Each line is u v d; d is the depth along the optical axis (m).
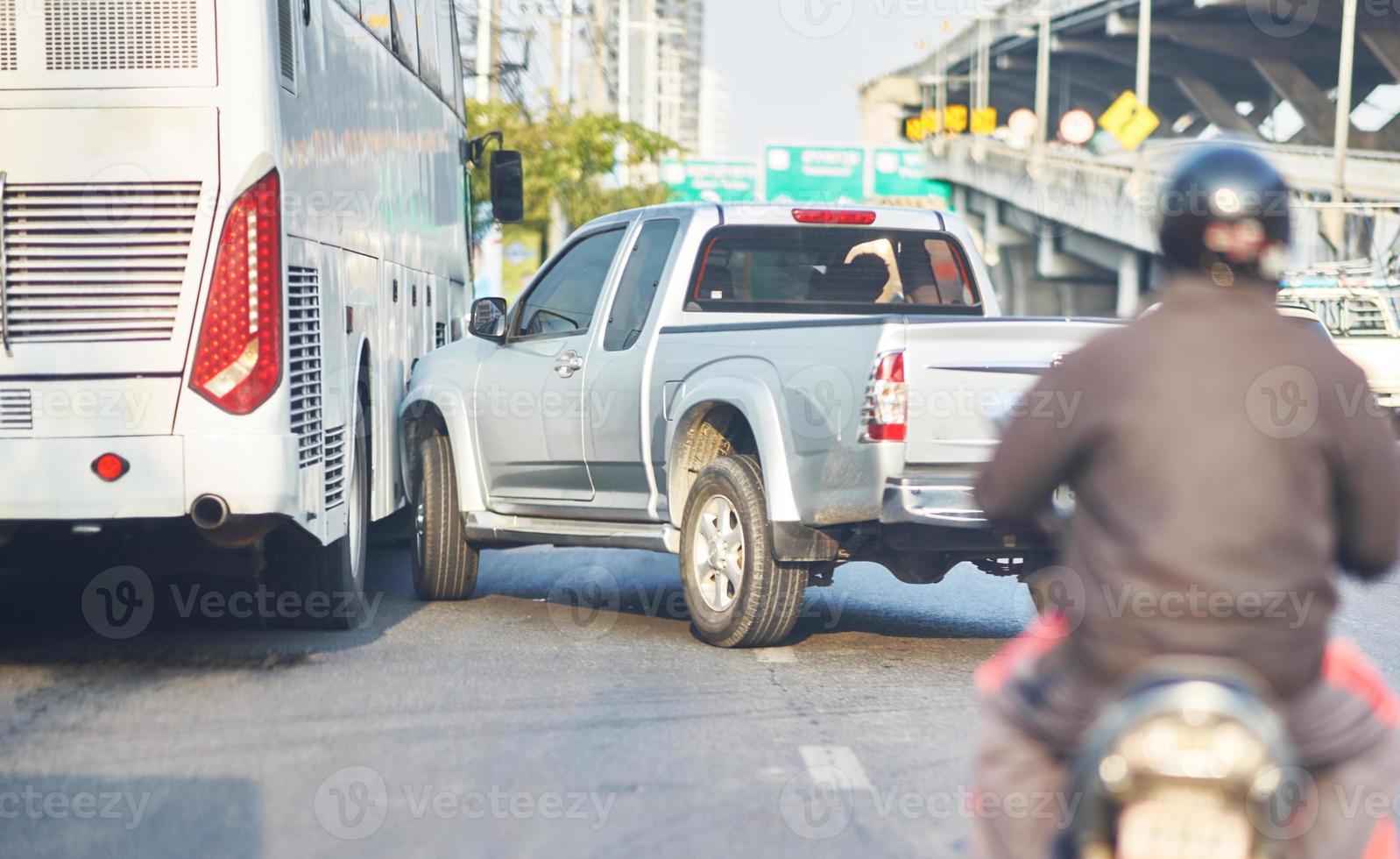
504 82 43.25
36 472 9.59
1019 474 3.99
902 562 10.47
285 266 9.98
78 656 10.54
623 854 6.34
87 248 9.73
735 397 10.53
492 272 48.69
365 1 13.66
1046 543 9.88
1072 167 77.81
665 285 11.91
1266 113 107.25
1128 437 3.76
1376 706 3.87
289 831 6.61
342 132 12.26
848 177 62.75
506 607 13.01
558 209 60.94
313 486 10.49
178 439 9.66
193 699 9.14
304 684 9.59
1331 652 3.97
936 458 9.52
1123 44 102.06
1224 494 3.66
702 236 11.99
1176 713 3.31
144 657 10.51
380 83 14.55
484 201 48.31
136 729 8.38
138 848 6.39
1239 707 3.31
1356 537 3.94
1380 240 56.22
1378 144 101.69
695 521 11.05
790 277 12.27
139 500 9.62
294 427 10.15
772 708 9.02
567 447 12.41
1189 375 3.74
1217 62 102.00
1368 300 31.16
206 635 11.37
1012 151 83.38
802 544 10.21
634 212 12.68
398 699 9.14
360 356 12.88
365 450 12.91
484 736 8.27
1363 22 84.75
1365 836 3.78
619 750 7.98
